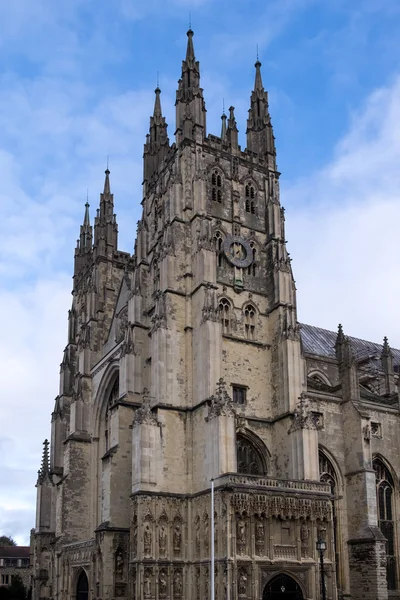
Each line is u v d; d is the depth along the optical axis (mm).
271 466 85750
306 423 82688
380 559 84375
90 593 87188
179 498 79625
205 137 99688
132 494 79125
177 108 101562
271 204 99375
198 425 82000
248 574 70625
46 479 118938
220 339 84625
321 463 91250
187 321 88438
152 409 84250
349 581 86875
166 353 85688
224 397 78688
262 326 92688
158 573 75375
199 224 92250
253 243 97375
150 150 109562
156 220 101438
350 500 89938
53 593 99938
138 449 79812
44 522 116375
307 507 76000
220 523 72438
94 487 104250
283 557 73312
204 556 75312
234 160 100625
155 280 96375
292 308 92062
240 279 93375
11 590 138125
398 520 95250
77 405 108250
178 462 81750
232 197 98250
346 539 88688
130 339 94500
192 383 85625
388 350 113062
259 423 87125
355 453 90750
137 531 76562
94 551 86000
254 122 107750
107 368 105312
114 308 118062
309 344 123000
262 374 89875
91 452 105938
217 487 74500
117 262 121812
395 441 98812
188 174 96688
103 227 123062
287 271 94188
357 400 93875
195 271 90188
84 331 115875
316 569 74562
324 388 99062
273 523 74000
